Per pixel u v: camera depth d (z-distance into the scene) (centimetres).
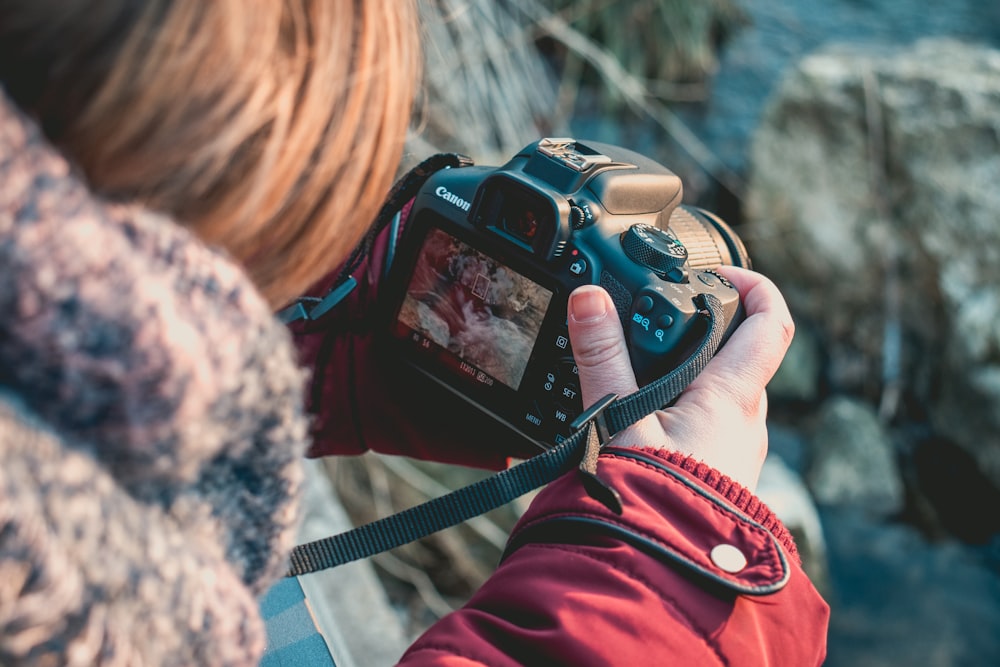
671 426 61
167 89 32
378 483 211
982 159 298
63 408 30
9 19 31
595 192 78
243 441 37
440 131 227
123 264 30
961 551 276
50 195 29
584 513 52
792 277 328
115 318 29
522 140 253
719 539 52
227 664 35
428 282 81
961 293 295
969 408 289
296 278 43
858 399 313
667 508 53
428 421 84
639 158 87
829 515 284
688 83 361
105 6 31
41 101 32
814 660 53
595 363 66
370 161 41
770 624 51
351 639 146
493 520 225
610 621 47
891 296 310
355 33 39
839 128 318
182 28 32
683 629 48
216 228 37
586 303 66
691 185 340
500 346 79
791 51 383
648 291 72
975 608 262
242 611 36
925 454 299
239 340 34
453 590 221
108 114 32
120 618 31
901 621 257
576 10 332
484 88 243
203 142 34
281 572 43
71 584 29
